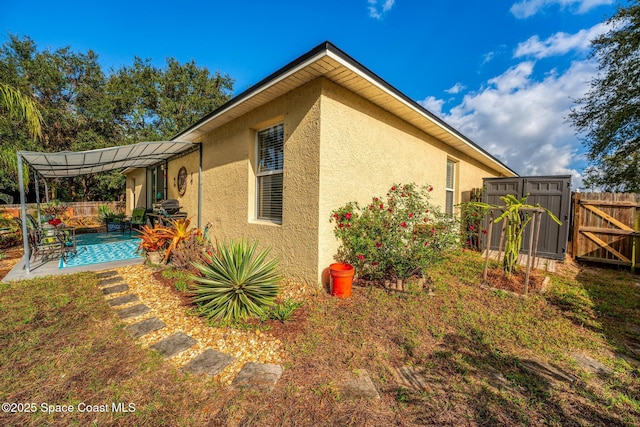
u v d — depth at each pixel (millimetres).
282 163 4602
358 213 4270
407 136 5496
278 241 4438
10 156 5758
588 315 3168
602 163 9961
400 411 1764
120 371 2111
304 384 2012
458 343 2564
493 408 1777
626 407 1789
